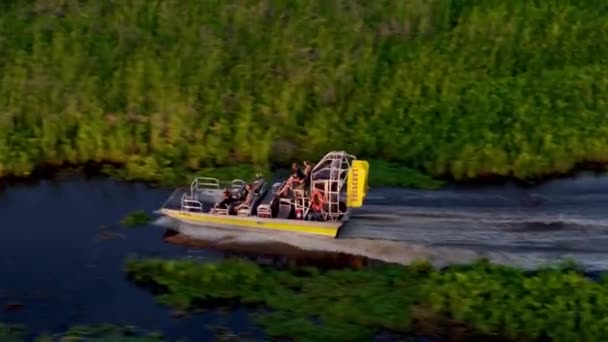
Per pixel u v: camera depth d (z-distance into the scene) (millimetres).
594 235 51438
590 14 80562
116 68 71000
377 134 63562
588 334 43281
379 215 53562
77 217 55719
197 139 63250
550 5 81875
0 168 60062
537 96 67875
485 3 81750
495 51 74188
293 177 52344
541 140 62062
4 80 68375
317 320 45219
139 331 44594
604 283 46125
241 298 46906
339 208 51875
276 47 74000
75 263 50594
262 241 51688
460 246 50344
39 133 63031
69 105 65312
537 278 46188
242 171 59656
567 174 60438
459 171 59656
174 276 48594
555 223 52750
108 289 48219
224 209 52500
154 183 59531
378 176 58219
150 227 54125
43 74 69375
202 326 45062
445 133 63156
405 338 44062
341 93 68125
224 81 69312
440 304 45469
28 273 49625
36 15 78312
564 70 72000
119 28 75812
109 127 63406
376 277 48188
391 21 78125
